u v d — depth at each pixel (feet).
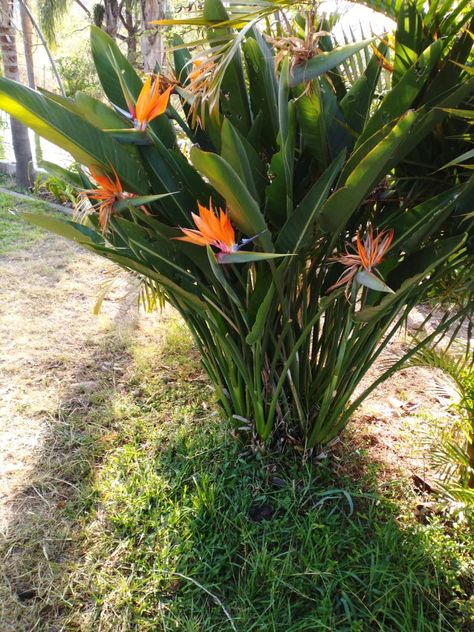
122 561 5.64
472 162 4.86
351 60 5.42
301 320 5.88
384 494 6.51
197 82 4.49
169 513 6.13
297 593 5.16
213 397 8.52
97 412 8.16
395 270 5.06
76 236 4.84
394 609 5.02
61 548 5.85
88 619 5.08
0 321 10.85
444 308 6.28
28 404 8.31
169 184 5.06
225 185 3.81
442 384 8.88
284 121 4.19
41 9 36.88
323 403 5.90
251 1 4.41
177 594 5.31
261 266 5.08
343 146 5.26
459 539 5.90
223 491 6.33
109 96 5.21
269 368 6.14
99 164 4.43
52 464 7.07
